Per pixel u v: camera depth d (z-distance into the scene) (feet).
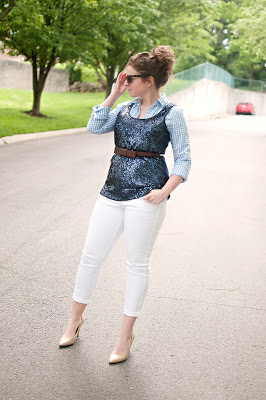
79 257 15.78
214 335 11.07
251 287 14.03
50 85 128.57
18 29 62.03
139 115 9.53
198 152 45.27
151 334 11.00
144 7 69.46
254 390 9.05
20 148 42.19
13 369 9.29
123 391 8.82
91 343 10.49
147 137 9.32
